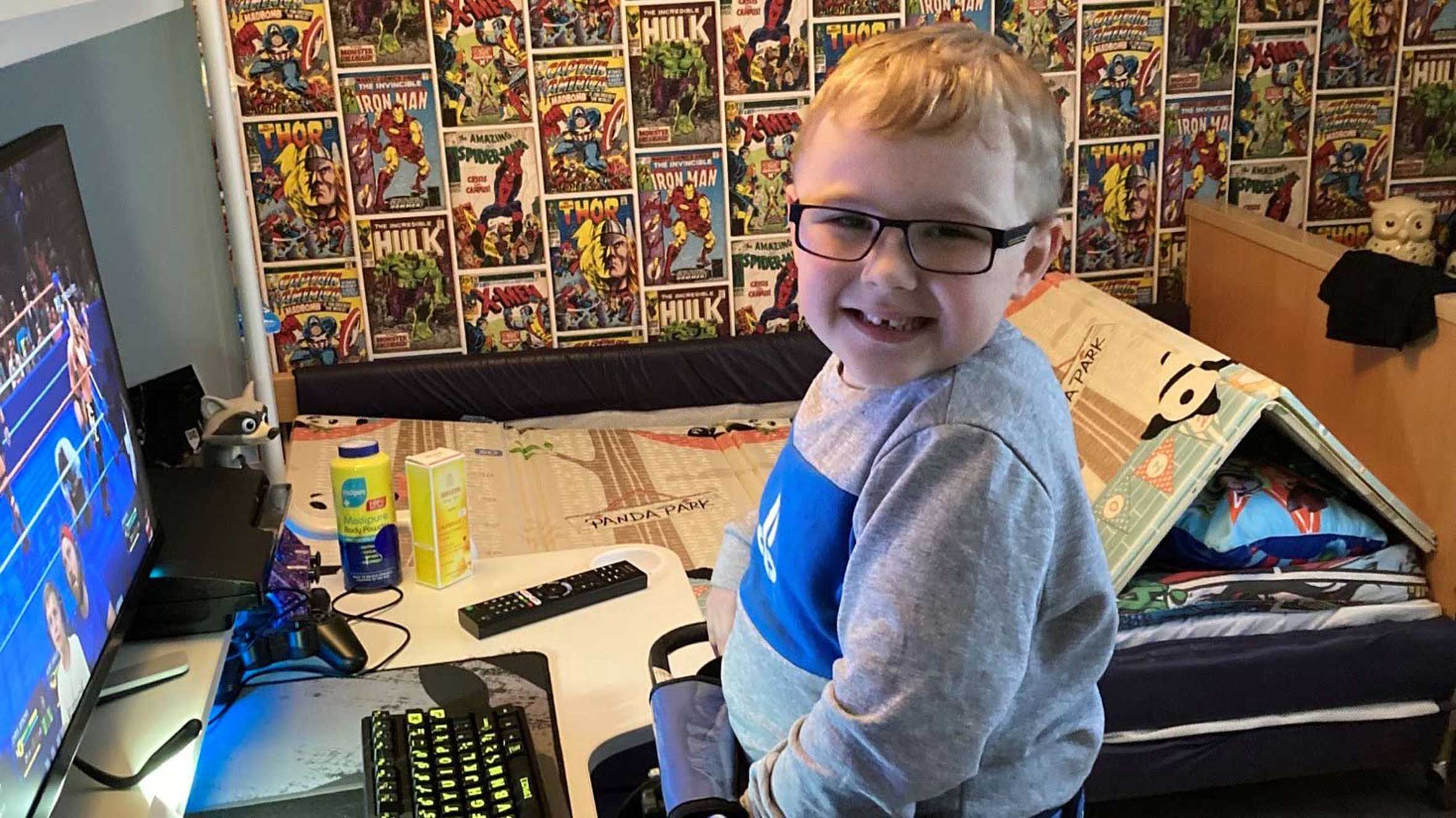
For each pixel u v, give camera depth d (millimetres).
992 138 802
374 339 2982
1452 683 2012
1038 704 897
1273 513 2029
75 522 968
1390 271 2225
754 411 3059
